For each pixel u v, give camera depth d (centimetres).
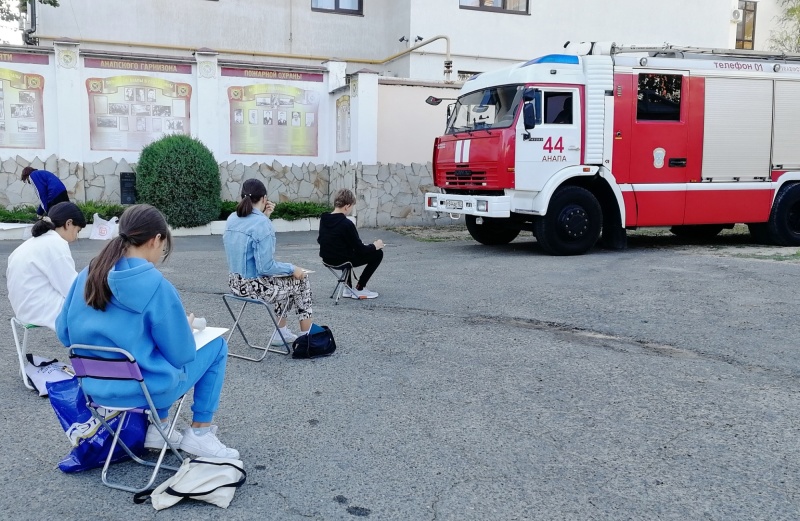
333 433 418
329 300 785
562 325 668
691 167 1120
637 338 620
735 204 1154
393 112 1515
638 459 382
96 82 1391
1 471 369
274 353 583
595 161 1059
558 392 485
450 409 455
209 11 1742
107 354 329
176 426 433
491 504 335
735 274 879
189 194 1362
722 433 414
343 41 1878
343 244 758
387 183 1517
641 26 1998
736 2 2191
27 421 436
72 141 1380
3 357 566
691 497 341
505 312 720
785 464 375
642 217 1099
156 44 1695
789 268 914
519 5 1866
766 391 483
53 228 477
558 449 395
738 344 595
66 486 354
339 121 1560
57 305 472
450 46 1795
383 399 474
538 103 1020
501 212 1030
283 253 1151
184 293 818
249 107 1513
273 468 374
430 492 347
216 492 335
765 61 1162
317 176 1598
